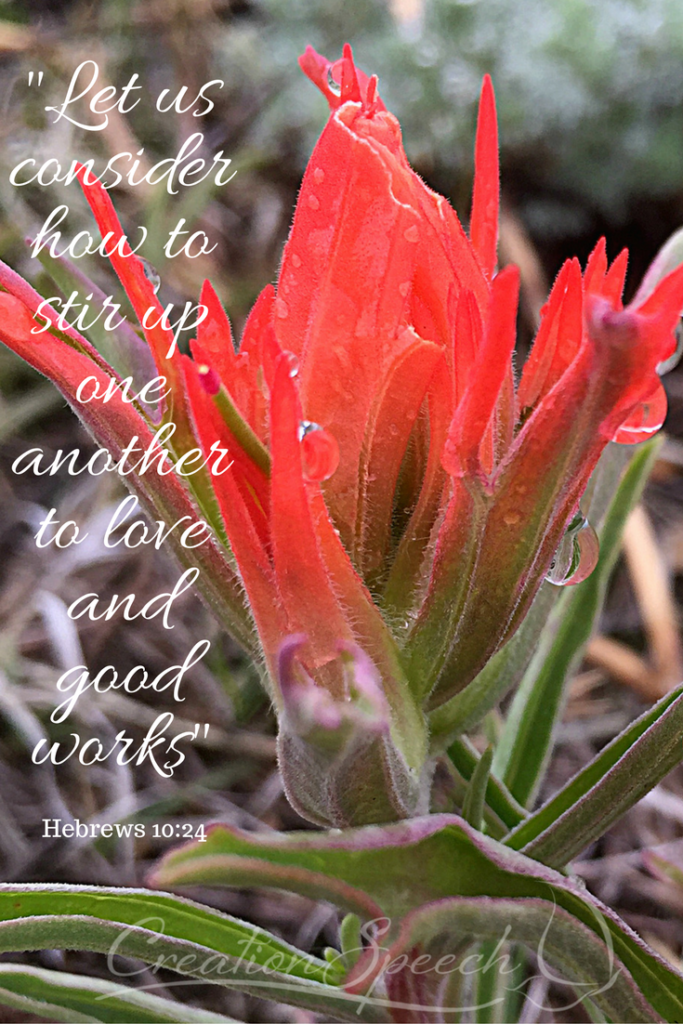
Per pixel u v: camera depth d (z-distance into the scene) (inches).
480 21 12.2
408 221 4.4
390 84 12.1
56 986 4.9
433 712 4.8
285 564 4.3
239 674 9.2
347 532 4.6
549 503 4.4
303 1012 7.1
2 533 9.9
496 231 4.7
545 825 5.0
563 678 5.8
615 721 9.2
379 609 4.6
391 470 4.6
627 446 5.7
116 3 12.4
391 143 4.4
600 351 4.2
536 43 11.8
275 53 12.5
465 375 4.4
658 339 4.1
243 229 12.3
